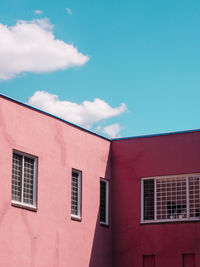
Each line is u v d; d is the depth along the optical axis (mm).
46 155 24094
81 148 26469
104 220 27844
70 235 24906
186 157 27312
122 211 28125
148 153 28219
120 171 28609
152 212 27594
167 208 27344
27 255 22297
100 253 26844
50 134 24500
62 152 25094
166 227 27016
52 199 24094
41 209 23391
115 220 28156
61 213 24500
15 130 22594
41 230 23234
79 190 26109
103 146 28328
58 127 25062
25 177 23078
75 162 25891
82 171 26344
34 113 23750
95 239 26625
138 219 27688
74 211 25750
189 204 26906
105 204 28094
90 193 26719
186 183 27141
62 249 24281
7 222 21562
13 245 21688
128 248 27578
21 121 22969
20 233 22109
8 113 22359
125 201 28172
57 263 23875
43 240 23266
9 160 22047
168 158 27688
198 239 26219
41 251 23062
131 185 28219
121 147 28875
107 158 28547
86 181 26547
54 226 23984
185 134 27594
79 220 25641
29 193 23172
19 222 22141
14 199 22359
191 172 27016
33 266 22531
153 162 27984
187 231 26531
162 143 28000
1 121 21969
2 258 21094
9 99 22516
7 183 21797
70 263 24672
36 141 23625
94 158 27406
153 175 27844
